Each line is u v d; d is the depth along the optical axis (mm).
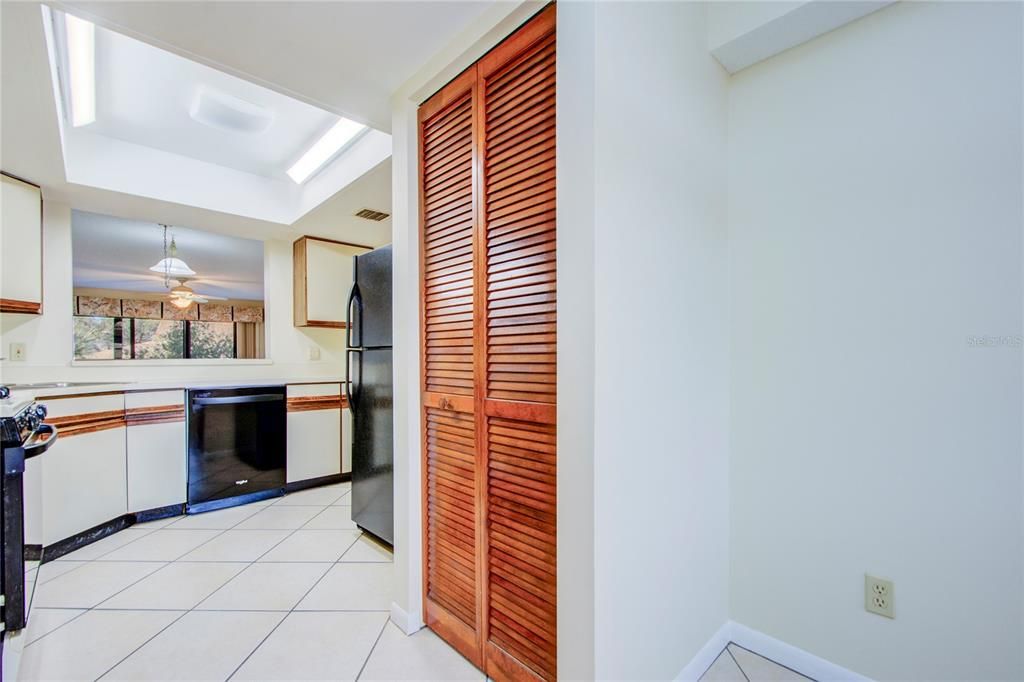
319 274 3805
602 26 1080
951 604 1254
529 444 1292
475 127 1455
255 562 2250
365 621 1750
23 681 1419
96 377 2986
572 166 1107
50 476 2291
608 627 1106
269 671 1476
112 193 2660
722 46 1503
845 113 1415
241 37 1410
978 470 1215
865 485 1386
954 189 1245
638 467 1203
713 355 1569
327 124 2453
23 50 1471
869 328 1379
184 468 2955
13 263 2443
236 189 3119
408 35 1419
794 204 1515
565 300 1126
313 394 3555
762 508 1584
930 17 1274
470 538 1505
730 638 1646
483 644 1452
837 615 1435
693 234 1442
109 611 1815
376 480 2404
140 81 2059
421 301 1712
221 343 7992
